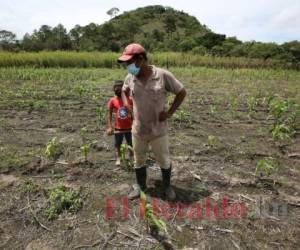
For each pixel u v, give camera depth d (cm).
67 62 2477
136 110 381
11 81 1476
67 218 375
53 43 6569
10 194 421
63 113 852
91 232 352
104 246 331
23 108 895
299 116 844
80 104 965
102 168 500
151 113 377
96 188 441
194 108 945
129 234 349
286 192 446
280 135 605
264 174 493
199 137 667
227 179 473
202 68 2505
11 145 590
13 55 2412
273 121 810
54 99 1035
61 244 333
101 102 1002
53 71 1925
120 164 507
